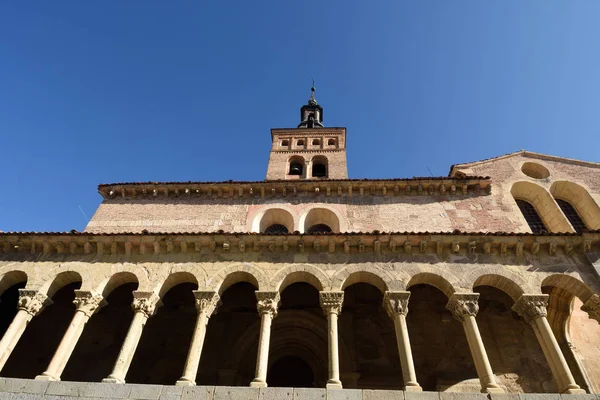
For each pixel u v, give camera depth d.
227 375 15.63
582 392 11.13
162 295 14.44
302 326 17.09
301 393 10.74
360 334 16.55
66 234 15.07
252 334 16.75
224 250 15.02
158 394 10.83
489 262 14.41
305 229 19.20
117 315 17.42
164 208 20.08
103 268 14.61
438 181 19.61
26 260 15.02
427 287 17.53
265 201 20.34
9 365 16.30
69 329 12.90
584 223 19.31
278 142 34.78
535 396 10.63
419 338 16.19
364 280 14.50
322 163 32.78
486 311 16.84
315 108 44.72
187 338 16.86
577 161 21.38
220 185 20.66
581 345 16.05
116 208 20.11
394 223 18.39
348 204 19.69
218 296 13.84
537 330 12.88
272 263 14.55
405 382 11.62
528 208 20.12
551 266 14.20
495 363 15.24
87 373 15.95
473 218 18.30
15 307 17.41
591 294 13.44
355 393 10.75
